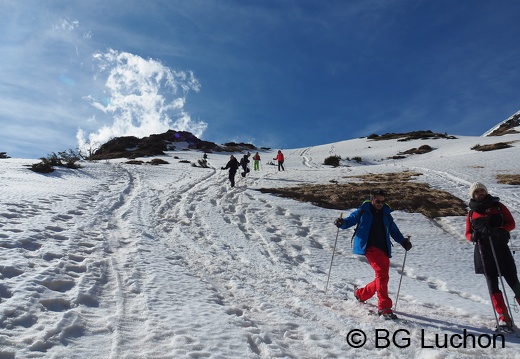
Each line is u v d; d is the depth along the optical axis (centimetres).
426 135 6744
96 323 406
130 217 1127
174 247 871
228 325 432
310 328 455
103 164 2886
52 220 883
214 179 2381
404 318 524
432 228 1368
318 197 1728
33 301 427
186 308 476
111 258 671
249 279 686
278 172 2764
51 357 322
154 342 370
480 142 4791
